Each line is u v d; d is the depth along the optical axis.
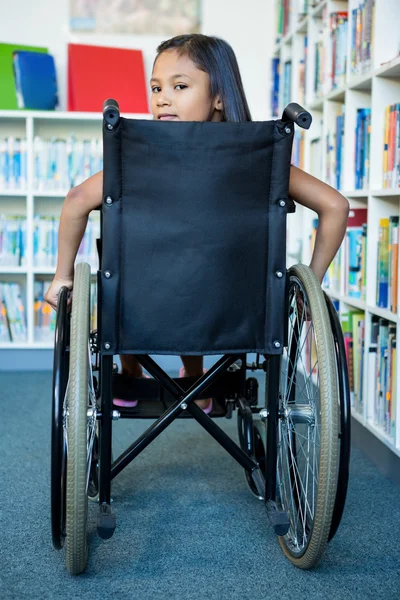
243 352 1.49
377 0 2.26
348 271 2.56
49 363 3.69
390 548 1.67
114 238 1.41
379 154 2.30
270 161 1.42
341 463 1.41
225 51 1.62
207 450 2.40
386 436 2.14
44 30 3.76
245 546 1.67
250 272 1.45
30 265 3.57
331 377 1.38
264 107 3.92
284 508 1.63
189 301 1.44
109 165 1.38
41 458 2.29
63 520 1.51
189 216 1.41
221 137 1.38
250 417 1.75
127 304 1.44
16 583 1.48
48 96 3.64
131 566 1.57
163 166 1.38
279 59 3.75
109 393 1.49
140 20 3.79
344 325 2.58
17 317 3.67
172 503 1.93
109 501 1.54
